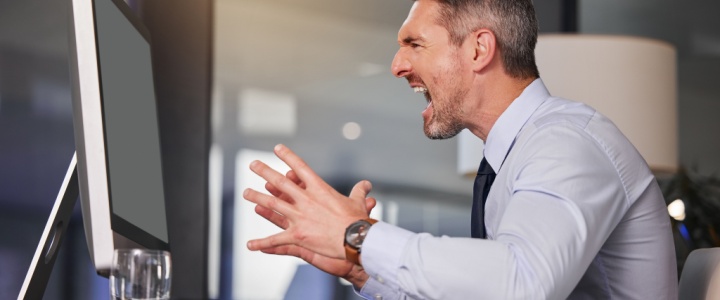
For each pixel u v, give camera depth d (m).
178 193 4.13
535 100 1.59
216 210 4.24
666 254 1.52
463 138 3.70
